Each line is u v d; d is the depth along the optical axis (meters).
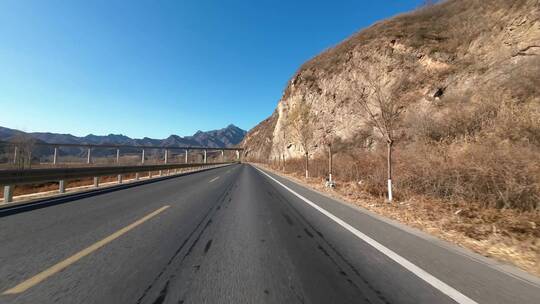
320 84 42.88
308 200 10.90
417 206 9.34
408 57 27.84
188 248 4.84
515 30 19.70
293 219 7.36
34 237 5.34
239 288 3.35
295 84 51.31
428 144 14.34
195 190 13.62
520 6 20.34
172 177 23.05
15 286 3.31
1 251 4.54
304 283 3.51
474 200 9.17
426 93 23.25
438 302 3.05
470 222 7.12
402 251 4.79
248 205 9.50
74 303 2.94
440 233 6.25
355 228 6.43
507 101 14.34
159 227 6.27
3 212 7.80
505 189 8.56
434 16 31.84
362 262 4.25
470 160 10.25
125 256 4.39
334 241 5.37
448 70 23.27
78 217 7.20
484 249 5.09
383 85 28.72
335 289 3.35
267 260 4.32
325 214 8.08
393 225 6.77
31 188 21.23
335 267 4.05
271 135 94.81
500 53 19.89
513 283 3.56
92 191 12.87
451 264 4.20
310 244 5.16
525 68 15.84
